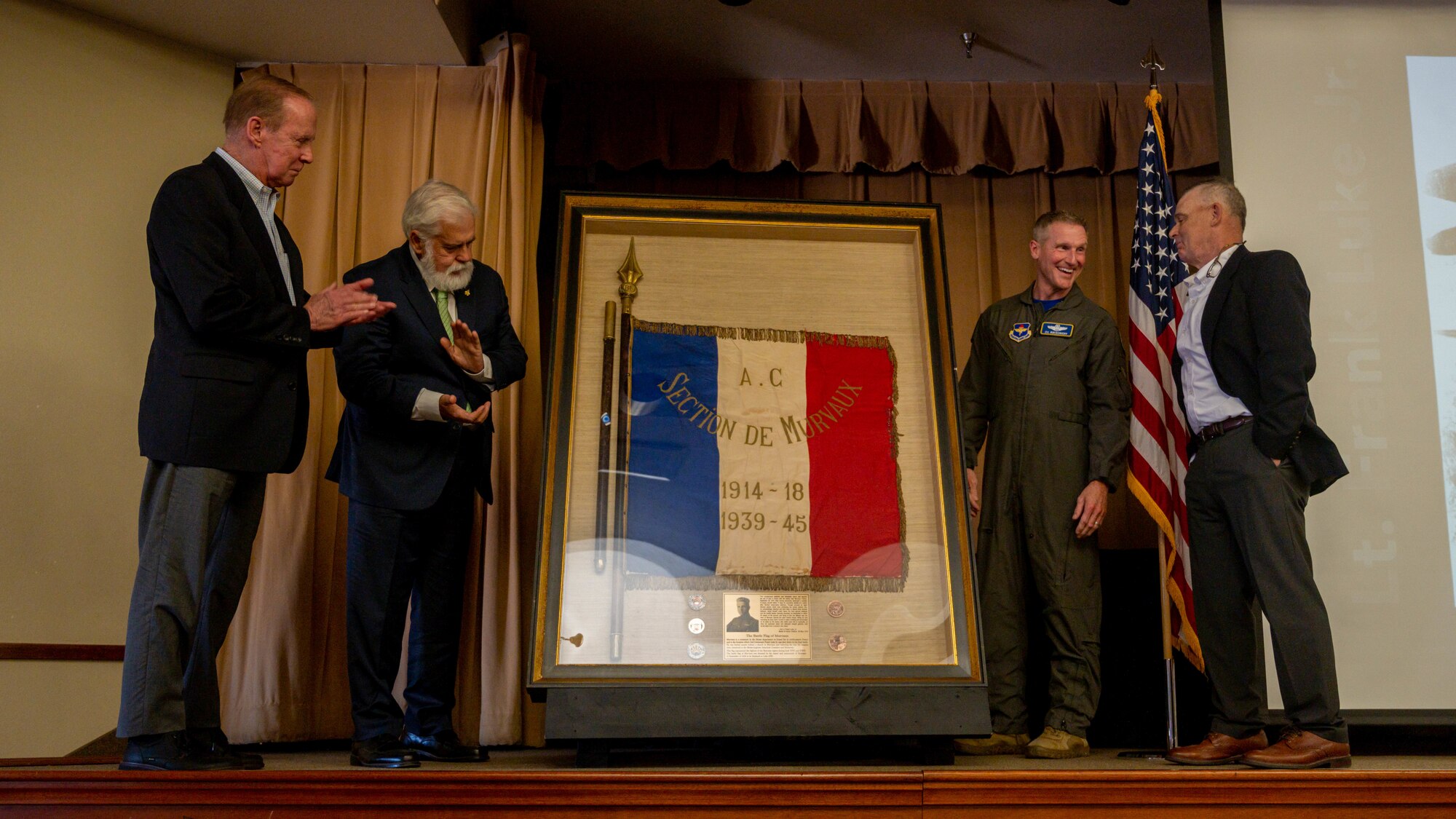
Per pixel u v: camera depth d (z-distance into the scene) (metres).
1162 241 3.92
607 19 4.46
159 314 2.68
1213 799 2.50
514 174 4.27
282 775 2.40
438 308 3.11
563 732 2.72
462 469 3.10
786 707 2.81
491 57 4.41
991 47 4.64
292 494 3.93
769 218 3.33
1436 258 3.76
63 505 3.67
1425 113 3.88
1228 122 3.87
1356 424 3.63
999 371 3.62
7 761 3.22
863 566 3.03
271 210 2.89
